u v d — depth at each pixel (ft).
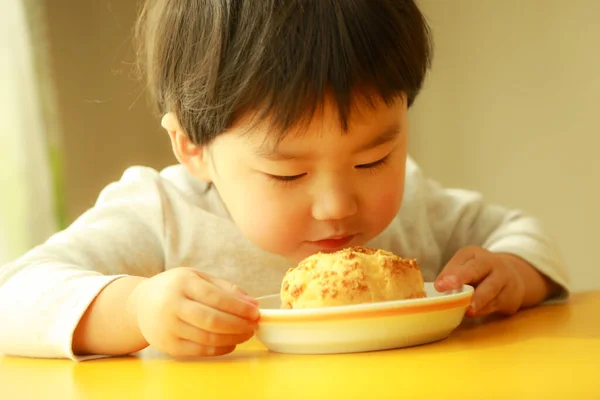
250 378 1.86
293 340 2.03
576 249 3.71
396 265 2.08
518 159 3.89
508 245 2.71
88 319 2.20
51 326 2.21
